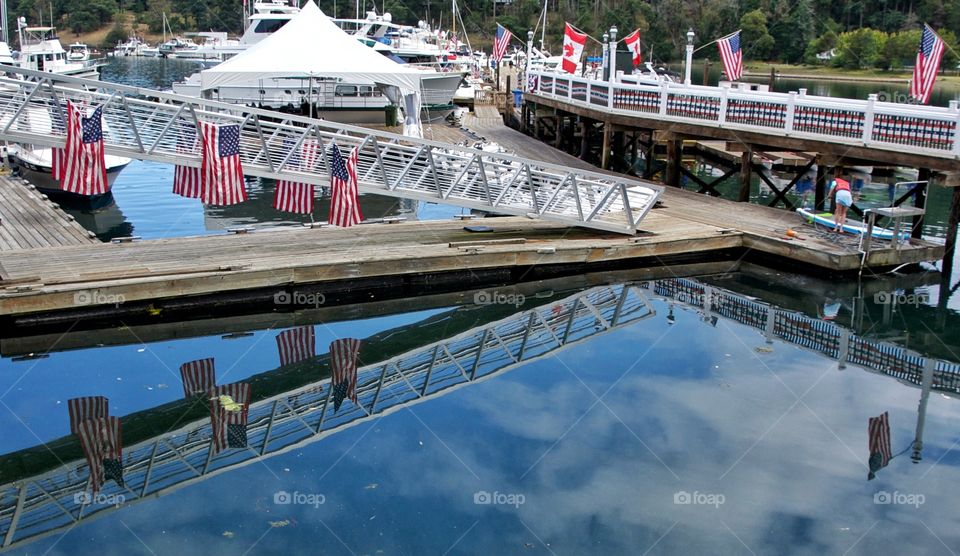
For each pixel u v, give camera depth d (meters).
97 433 10.74
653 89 23.38
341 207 16.23
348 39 28.33
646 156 30.20
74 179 14.94
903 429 10.88
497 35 46.56
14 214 18.97
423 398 11.86
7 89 16.17
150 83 62.38
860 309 16.12
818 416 11.22
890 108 17.36
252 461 10.04
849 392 12.08
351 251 16.38
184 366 12.96
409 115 28.36
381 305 16.08
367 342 14.23
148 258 15.49
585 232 18.56
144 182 27.86
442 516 8.81
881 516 8.86
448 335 14.55
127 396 11.82
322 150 16.73
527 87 37.88
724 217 20.05
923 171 17.66
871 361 13.34
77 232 17.52
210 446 10.44
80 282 13.84
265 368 12.99
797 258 17.47
